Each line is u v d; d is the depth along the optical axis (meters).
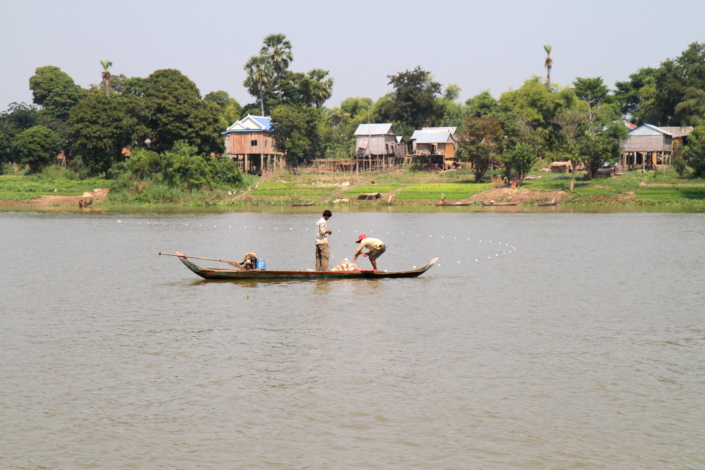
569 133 104.25
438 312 23.14
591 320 21.92
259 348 18.53
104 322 21.88
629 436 12.81
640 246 44.53
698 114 127.94
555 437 12.79
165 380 15.91
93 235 55.62
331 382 15.70
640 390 15.12
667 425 13.27
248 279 30.16
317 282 29.58
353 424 13.41
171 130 117.88
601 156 106.75
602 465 11.72
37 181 122.81
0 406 14.35
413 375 16.17
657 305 24.42
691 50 135.38
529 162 105.44
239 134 132.00
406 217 77.19
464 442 12.62
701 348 18.48
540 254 40.53
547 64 161.88
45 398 14.80
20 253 42.22
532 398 14.66
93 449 12.40
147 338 19.70
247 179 123.00
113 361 17.39
